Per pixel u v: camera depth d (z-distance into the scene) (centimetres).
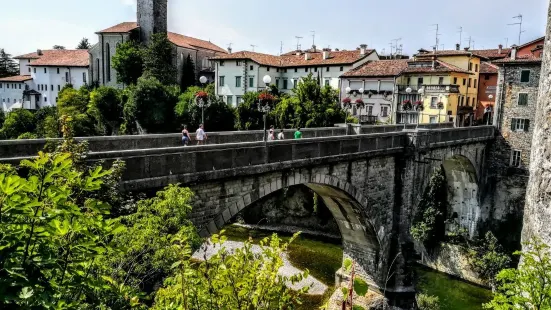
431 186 3556
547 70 1195
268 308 482
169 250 770
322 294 2631
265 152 1544
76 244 447
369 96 5459
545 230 1100
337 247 3675
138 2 7119
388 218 2423
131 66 6450
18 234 401
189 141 1939
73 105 5762
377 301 2434
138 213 852
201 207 1351
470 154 3494
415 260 3453
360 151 2061
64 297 446
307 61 6269
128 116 5119
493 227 3869
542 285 728
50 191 424
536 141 1226
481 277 3059
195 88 5556
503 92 3853
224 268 486
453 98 5003
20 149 1286
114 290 508
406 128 3444
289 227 4225
